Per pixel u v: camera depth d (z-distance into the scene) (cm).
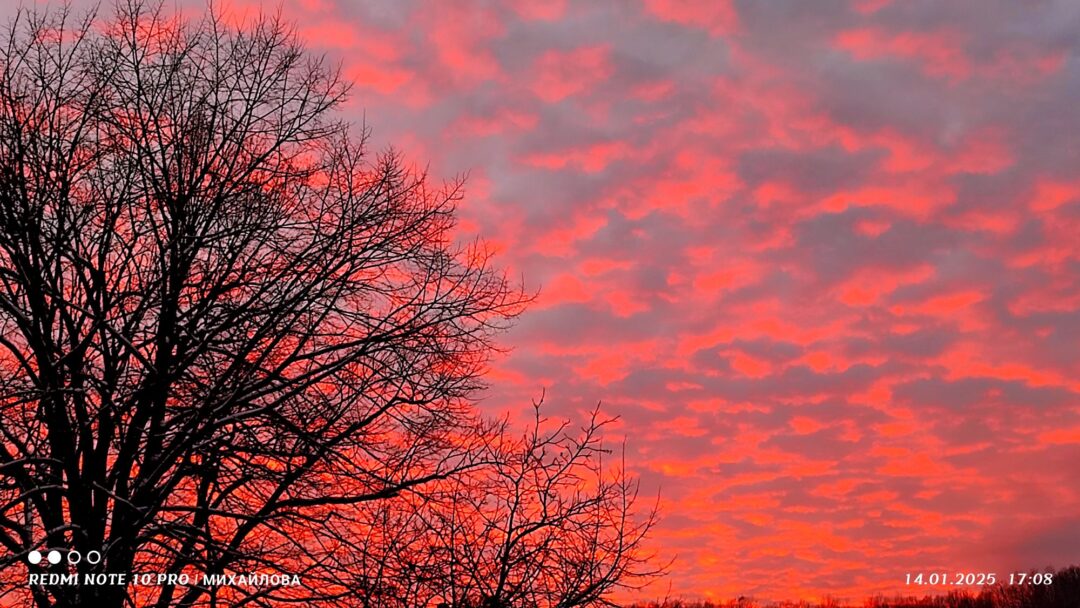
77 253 1226
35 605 1148
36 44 1298
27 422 1199
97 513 1141
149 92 1310
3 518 1131
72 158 1253
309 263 1293
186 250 1233
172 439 1206
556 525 1143
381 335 1288
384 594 1129
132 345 1169
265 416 1252
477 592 1115
